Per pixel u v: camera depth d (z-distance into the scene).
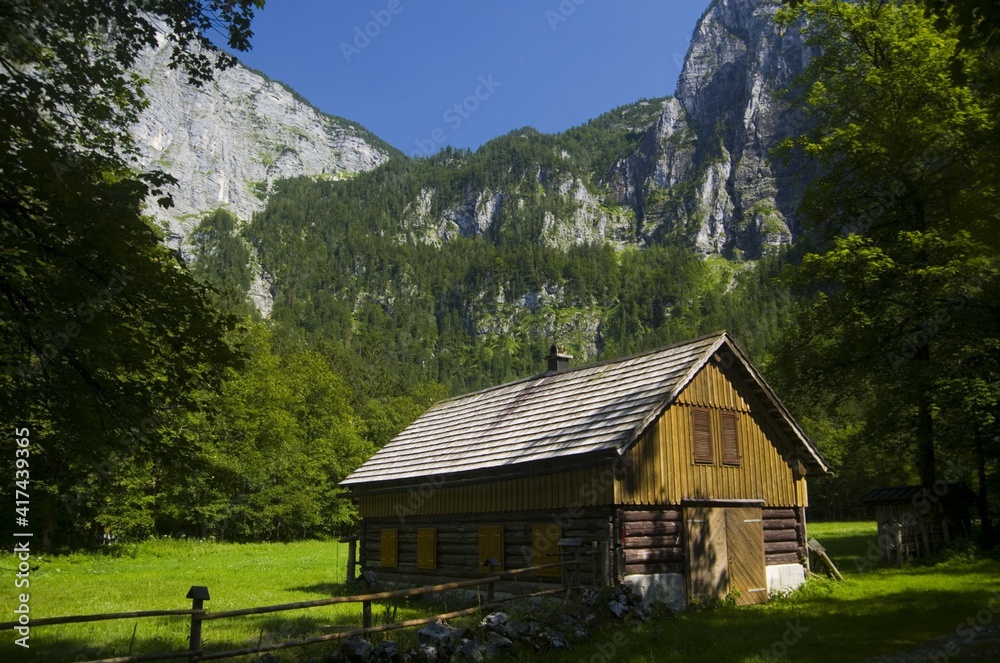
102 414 11.39
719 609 18.09
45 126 11.12
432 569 22.97
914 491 28.48
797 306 31.25
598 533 17.66
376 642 12.70
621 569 17.27
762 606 18.56
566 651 12.98
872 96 29.02
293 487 57.88
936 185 27.31
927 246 25.84
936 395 24.78
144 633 15.59
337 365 106.62
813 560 23.59
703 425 19.83
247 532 53.78
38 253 10.01
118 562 36.66
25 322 10.34
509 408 24.36
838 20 29.86
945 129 25.97
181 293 11.21
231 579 28.97
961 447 27.06
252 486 54.94
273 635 14.88
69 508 36.59
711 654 12.27
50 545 37.75
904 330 27.58
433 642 12.18
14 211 10.35
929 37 26.05
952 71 10.05
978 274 24.77
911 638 13.12
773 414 21.81
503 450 21.22
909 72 26.95
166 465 12.21
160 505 47.25
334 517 62.94
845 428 66.06
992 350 26.56
